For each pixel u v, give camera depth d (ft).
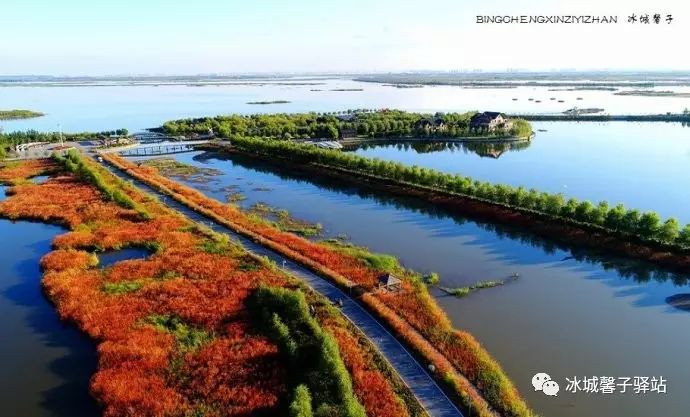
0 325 177.99
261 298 180.34
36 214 289.74
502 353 155.94
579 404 133.08
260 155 476.95
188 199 320.09
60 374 151.43
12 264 229.25
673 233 223.30
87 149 501.56
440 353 149.69
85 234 252.62
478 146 528.63
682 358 154.20
